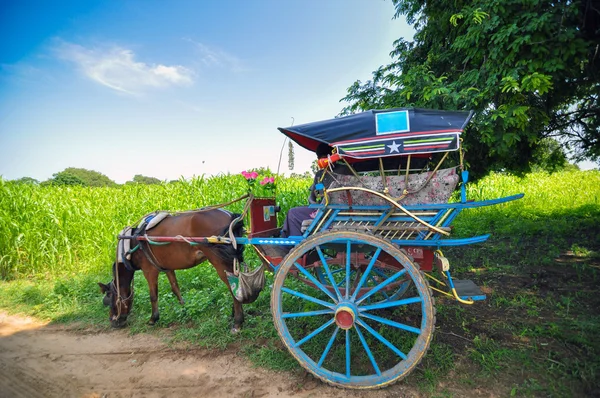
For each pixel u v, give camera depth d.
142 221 4.28
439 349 3.38
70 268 6.92
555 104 6.04
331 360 3.35
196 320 4.42
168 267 4.17
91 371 3.49
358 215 3.08
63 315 4.93
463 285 3.36
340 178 3.03
